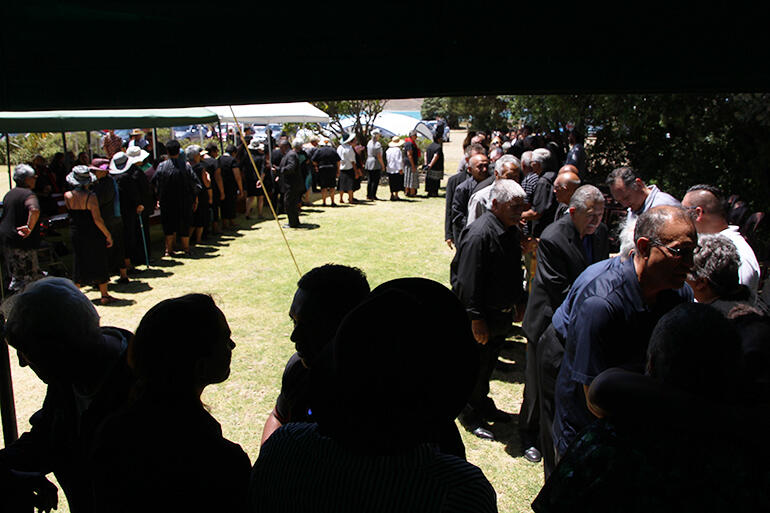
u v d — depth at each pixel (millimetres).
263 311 6602
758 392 1408
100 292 7082
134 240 8148
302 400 1843
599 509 1325
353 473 1062
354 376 1040
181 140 21703
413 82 1248
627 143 10617
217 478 1472
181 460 1450
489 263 3777
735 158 8695
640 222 2264
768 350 1664
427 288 1184
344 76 1279
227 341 1690
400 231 11023
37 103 1409
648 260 2215
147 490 1432
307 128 18609
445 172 20281
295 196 11195
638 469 1304
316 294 1841
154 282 7746
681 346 1341
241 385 4781
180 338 1547
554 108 10375
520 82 1192
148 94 1374
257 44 1301
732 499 1239
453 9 1188
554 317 2787
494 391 4754
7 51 1387
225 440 1580
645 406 1330
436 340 1048
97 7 1336
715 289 2311
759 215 5352
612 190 4066
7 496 1782
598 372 2314
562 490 1369
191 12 1308
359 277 1937
